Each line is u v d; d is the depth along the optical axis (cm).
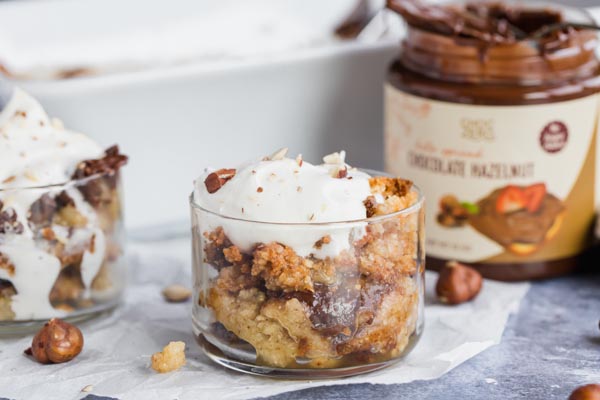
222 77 71
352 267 57
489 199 66
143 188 72
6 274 61
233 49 79
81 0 77
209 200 58
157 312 64
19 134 62
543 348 62
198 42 79
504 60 65
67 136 63
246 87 72
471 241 67
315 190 57
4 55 76
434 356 60
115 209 64
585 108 66
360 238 57
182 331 63
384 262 57
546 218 66
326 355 58
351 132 75
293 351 57
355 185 58
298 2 81
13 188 60
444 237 67
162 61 77
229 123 72
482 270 67
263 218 57
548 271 67
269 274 57
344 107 74
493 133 65
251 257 57
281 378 58
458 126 65
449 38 66
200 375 59
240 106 72
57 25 77
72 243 62
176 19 79
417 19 66
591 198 67
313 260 57
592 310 65
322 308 57
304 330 57
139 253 69
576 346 62
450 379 59
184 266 68
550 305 65
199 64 71
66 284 62
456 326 62
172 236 73
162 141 71
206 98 72
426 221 67
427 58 67
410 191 60
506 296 65
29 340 62
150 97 70
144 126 71
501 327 62
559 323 64
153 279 68
